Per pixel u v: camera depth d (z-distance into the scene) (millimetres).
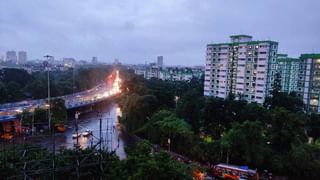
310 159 48750
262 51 93750
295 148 50281
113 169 32406
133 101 78938
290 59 114875
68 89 139250
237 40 106812
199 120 68062
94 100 117688
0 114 81188
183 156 58469
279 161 50031
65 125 82938
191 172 33250
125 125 82312
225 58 105938
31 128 72000
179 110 70062
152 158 31422
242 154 52781
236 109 67750
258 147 51469
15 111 84875
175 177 28344
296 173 49125
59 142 66875
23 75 135750
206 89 115062
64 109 86062
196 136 60719
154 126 67625
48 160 32719
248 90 99062
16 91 108938
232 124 59875
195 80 159625
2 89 101812
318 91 92562
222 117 64125
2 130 77625
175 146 62750
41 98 116750
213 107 64812
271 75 95875
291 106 76062
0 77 130125
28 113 76875
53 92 123188
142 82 126438
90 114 110438
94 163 32750
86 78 188375
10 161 33281
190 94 72812
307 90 95562
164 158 30344
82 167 33219
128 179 28250
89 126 88312
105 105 132500
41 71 190500
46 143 64125
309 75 94562
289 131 51688
